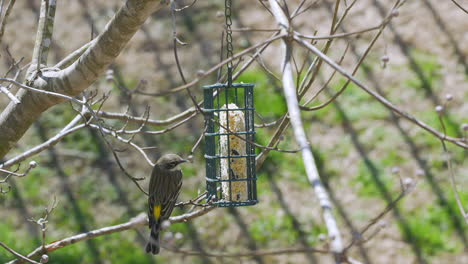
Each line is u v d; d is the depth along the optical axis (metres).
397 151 15.18
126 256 13.59
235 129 8.45
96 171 15.30
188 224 14.16
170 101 16.28
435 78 16.34
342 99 16.11
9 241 13.75
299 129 4.86
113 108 16.03
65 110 16.36
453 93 16.02
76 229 14.15
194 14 18.00
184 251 4.39
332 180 14.84
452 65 16.62
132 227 7.62
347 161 15.11
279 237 13.96
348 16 17.52
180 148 15.36
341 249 4.15
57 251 13.58
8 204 14.59
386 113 15.84
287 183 14.84
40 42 8.25
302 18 17.47
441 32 17.25
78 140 15.79
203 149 15.34
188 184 14.78
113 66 16.89
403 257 13.51
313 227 14.05
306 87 7.42
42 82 7.93
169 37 17.48
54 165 15.39
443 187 14.48
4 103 16.14
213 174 8.54
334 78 16.39
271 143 8.16
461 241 13.59
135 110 16.02
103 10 18.30
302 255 13.72
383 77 16.42
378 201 14.35
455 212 14.01
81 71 7.67
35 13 18.19
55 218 14.36
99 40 7.49
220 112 8.48
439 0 17.89
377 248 13.67
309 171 4.63
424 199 14.30
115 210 14.59
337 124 15.76
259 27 17.44
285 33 5.51
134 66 16.92
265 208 14.49
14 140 8.27
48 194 14.81
